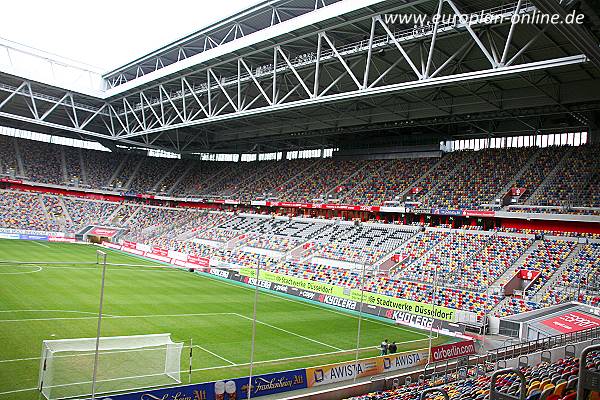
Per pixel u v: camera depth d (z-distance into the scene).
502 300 36.81
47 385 17.50
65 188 81.00
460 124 60.06
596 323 30.77
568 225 44.00
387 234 54.28
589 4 23.12
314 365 24.67
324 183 68.75
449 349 27.73
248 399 18.81
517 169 52.19
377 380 21.92
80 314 30.83
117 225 79.88
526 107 43.75
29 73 58.88
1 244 62.38
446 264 44.09
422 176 59.56
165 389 17.52
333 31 39.34
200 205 82.75
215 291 44.69
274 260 55.44
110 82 69.69
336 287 43.19
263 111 44.41
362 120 57.84
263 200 70.94
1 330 25.53
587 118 49.03
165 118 71.38
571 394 9.89
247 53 45.09
